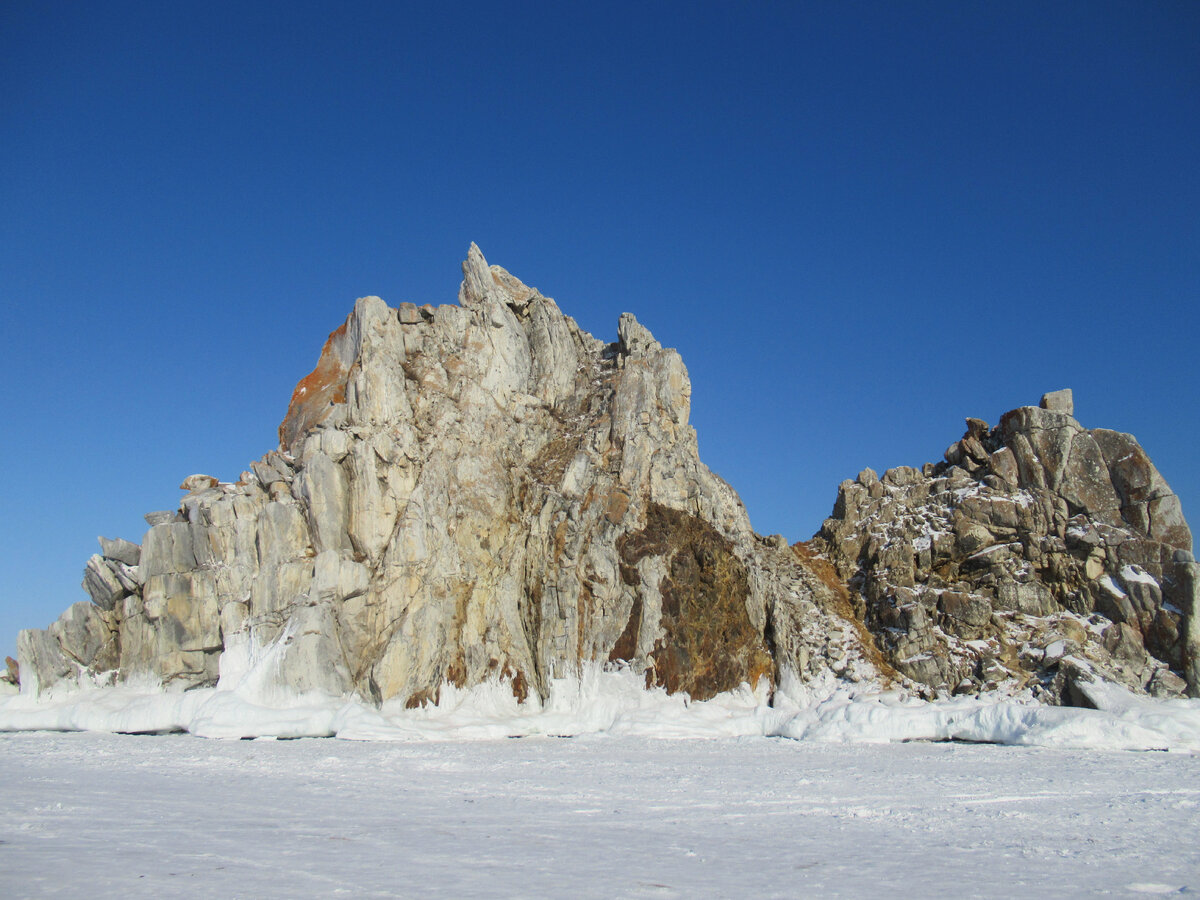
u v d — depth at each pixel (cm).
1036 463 5869
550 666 5253
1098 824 2364
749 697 5328
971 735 4562
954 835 2202
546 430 6178
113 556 5722
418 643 5075
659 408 6050
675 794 2852
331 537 5350
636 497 5669
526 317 6662
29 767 3388
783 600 5791
